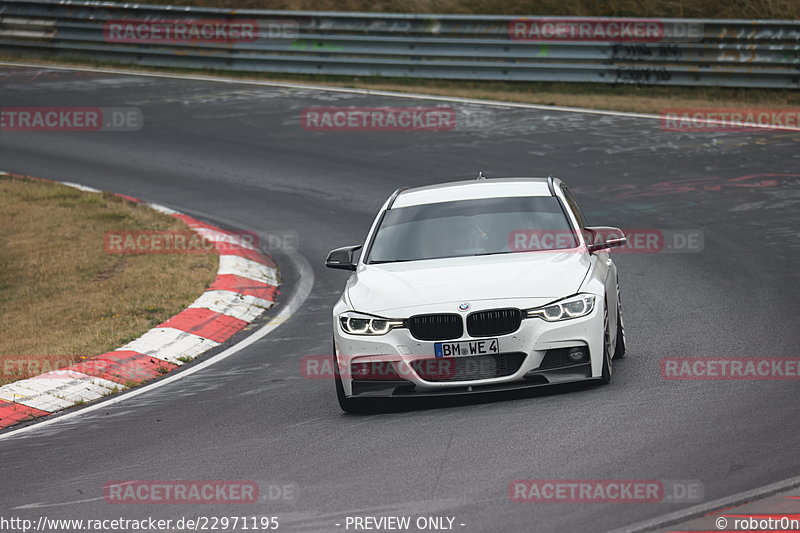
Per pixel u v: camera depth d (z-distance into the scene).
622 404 26.58
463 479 22.09
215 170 71.38
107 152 77.38
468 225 31.88
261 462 25.16
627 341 34.44
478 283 28.30
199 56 101.31
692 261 45.47
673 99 85.31
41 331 42.34
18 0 109.06
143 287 48.03
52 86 97.06
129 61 104.75
